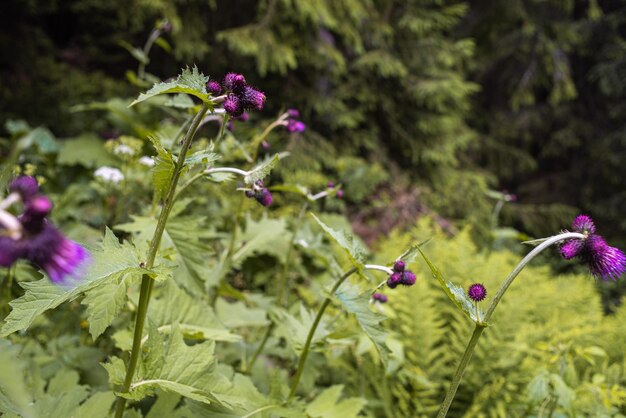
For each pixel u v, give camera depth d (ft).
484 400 8.64
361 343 7.46
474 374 8.95
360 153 24.08
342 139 22.93
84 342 7.39
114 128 17.47
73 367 6.41
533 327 9.22
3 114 17.74
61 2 22.35
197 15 20.01
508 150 30.78
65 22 23.82
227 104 3.71
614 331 10.23
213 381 4.65
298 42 20.27
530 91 29.66
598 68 29.81
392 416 8.59
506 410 8.62
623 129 30.30
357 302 5.15
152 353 4.42
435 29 25.73
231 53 21.38
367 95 22.94
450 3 27.61
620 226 29.14
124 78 22.88
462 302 3.98
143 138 10.59
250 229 8.29
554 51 29.30
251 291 11.07
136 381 4.36
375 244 17.46
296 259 9.71
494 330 9.12
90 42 22.72
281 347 8.89
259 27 19.30
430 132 24.62
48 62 20.24
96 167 12.52
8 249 2.33
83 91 19.21
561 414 7.78
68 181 12.73
